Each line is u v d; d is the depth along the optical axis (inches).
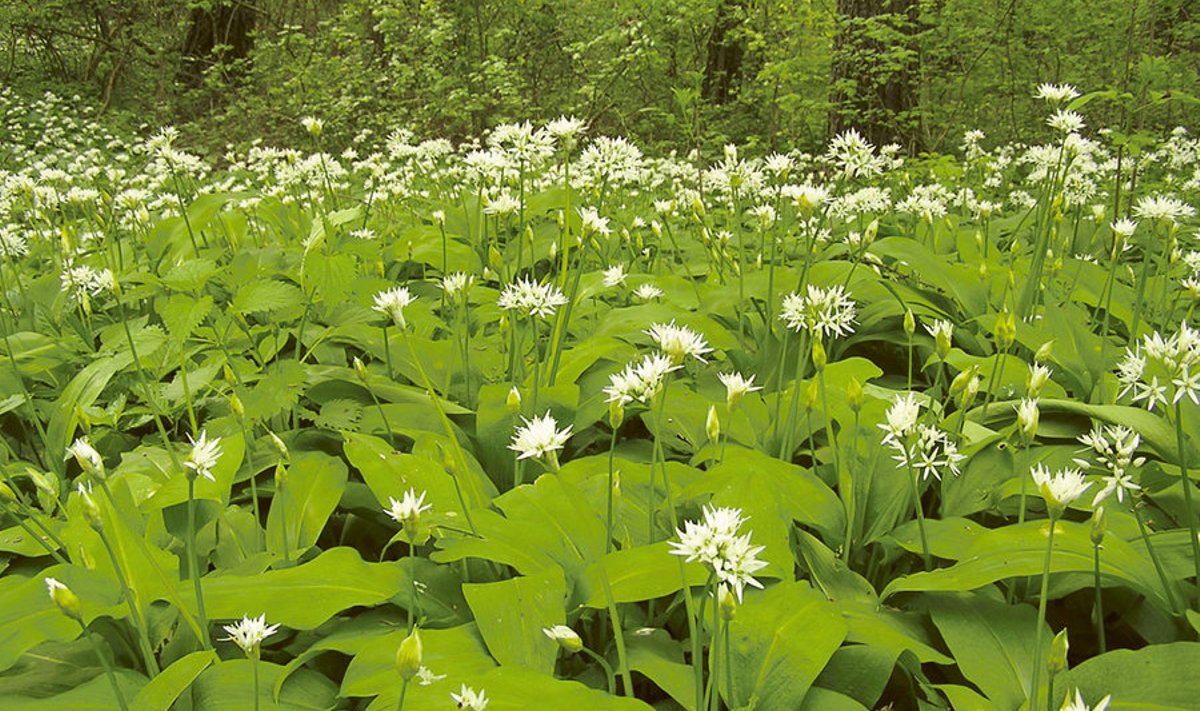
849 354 143.6
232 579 75.6
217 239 207.5
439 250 178.1
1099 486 93.4
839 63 424.8
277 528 91.5
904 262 152.1
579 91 494.6
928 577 76.1
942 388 129.8
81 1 663.8
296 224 225.6
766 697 65.7
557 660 76.9
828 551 85.1
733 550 54.8
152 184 251.8
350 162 364.2
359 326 132.3
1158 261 188.4
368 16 609.0
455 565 85.4
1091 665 68.0
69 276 147.9
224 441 91.7
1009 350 139.7
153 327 113.6
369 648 69.6
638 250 180.4
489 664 67.7
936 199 222.4
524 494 87.1
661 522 89.0
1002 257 196.5
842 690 69.8
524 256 183.2
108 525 76.1
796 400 101.1
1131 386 99.5
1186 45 422.9
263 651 77.7
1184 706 62.6
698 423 109.8
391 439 104.2
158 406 115.1
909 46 413.4
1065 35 428.1
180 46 712.4
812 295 92.2
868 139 419.2
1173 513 89.2
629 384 73.4
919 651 70.2
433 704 61.7
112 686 64.7
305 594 74.5
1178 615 73.1
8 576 85.4
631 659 72.5
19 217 264.1
